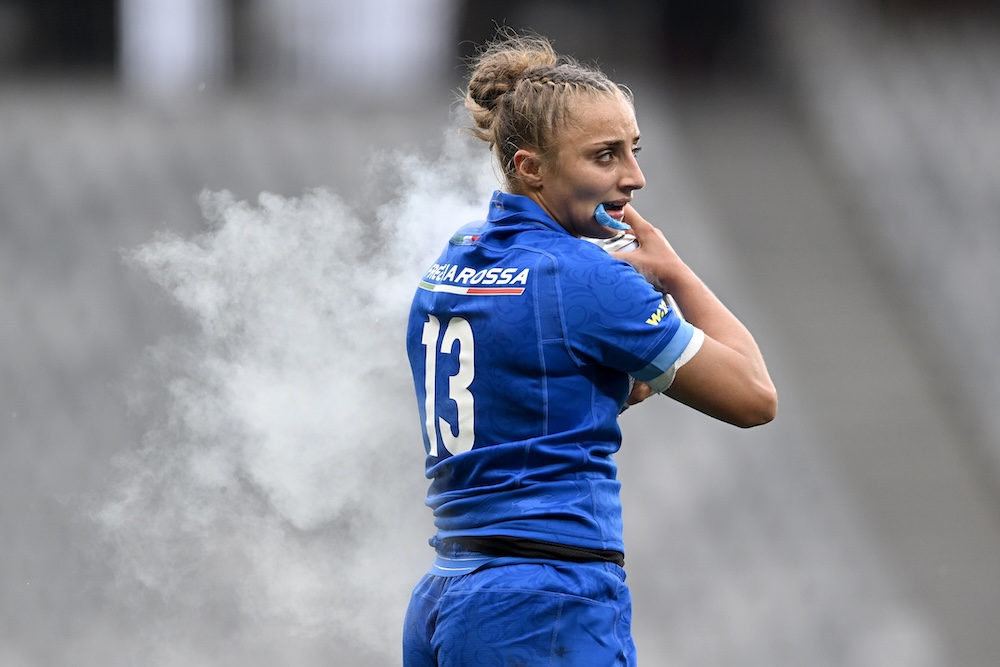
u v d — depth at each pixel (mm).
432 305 7656
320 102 44781
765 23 52594
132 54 53750
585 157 7375
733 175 43156
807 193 42031
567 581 6977
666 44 53000
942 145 45125
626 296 7043
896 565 24281
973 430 30031
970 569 24281
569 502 7098
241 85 50750
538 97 7418
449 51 55094
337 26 54375
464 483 7344
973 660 21391
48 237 34188
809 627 22031
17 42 53156
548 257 7168
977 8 52594
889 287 36594
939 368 32688
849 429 29531
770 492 26203
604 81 7520
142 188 37062
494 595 6988
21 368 28016
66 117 43156
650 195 40719
